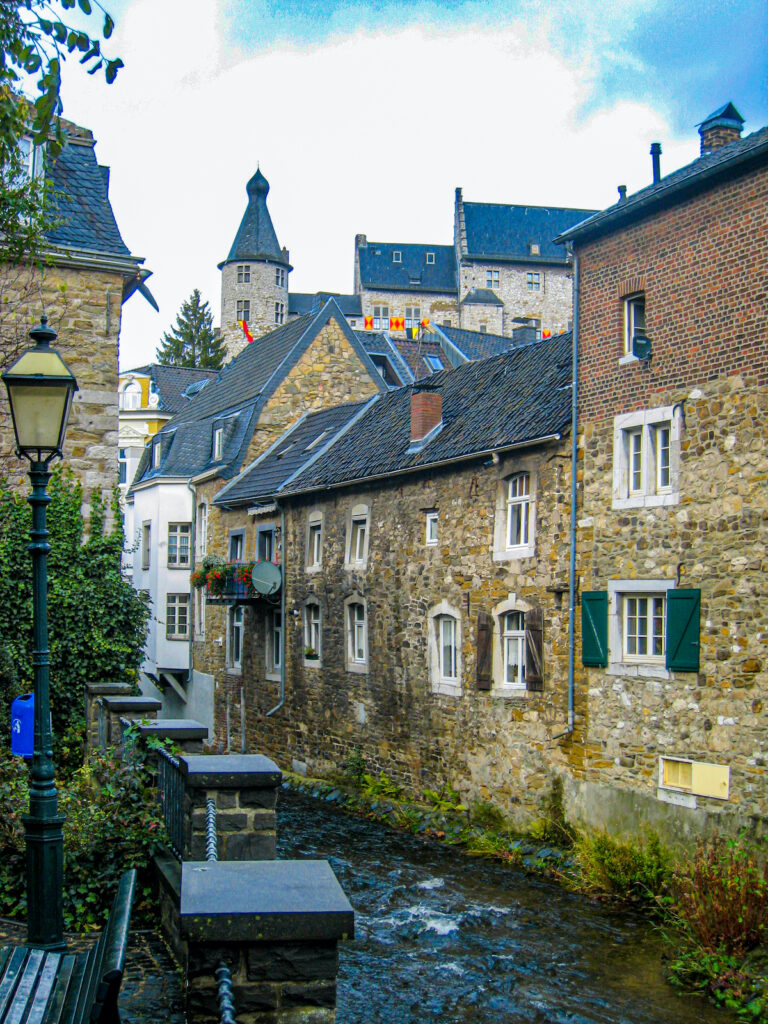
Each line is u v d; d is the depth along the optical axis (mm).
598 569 16047
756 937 11617
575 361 16781
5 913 9109
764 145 13453
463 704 19062
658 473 15359
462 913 13578
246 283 82938
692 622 14383
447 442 19969
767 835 13133
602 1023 10141
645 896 14117
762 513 13641
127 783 9594
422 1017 10164
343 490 23594
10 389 7762
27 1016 5066
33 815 7469
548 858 15828
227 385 36156
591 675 16078
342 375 31719
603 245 16406
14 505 16109
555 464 17000
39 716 7586
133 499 38906
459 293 83750
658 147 17094
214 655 31062
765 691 13453
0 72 8734
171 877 8242
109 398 16938
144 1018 6758
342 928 4574
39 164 16891
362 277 84000
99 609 16297
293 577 25891
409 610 20859
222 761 8375
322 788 22562
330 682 23891
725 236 14305
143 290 17625
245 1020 4555
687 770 14477
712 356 14445
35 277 16547
